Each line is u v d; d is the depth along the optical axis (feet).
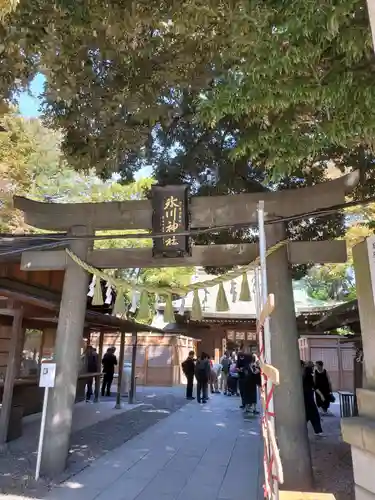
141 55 17.75
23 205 22.21
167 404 44.91
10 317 31.63
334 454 23.61
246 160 25.36
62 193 59.62
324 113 12.89
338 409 46.34
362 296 11.07
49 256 21.33
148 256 20.62
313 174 26.27
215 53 16.57
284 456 17.01
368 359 10.57
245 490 17.20
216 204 20.52
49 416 19.22
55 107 21.24
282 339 18.16
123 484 17.70
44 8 14.56
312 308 64.69
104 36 16.58
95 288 20.58
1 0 10.77
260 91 11.69
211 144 25.93
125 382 55.36
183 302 19.51
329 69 11.12
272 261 19.10
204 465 21.06
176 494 16.63
